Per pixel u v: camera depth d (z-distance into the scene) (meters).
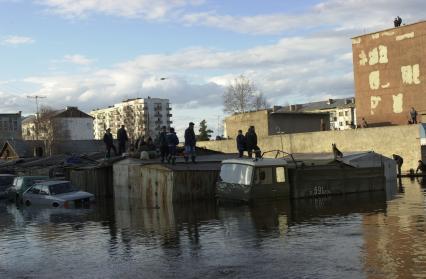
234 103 94.19
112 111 188.38
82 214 22.52
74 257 12.55
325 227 15.20
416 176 37.66
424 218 16.09
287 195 24.45
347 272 9.79
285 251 11.98
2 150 69.31
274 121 61.25
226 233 14.95
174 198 25.38
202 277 10.00
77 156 38.47
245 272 10.22
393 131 40.91
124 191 28.77
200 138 110.56
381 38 55.03
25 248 14.16
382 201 21.73
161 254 12.34
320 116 64.31
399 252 11.27
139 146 33.12
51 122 118.75
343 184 26.31
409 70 52.69
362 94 56.94
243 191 23.50
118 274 10.59
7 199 33.25
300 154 31.92
